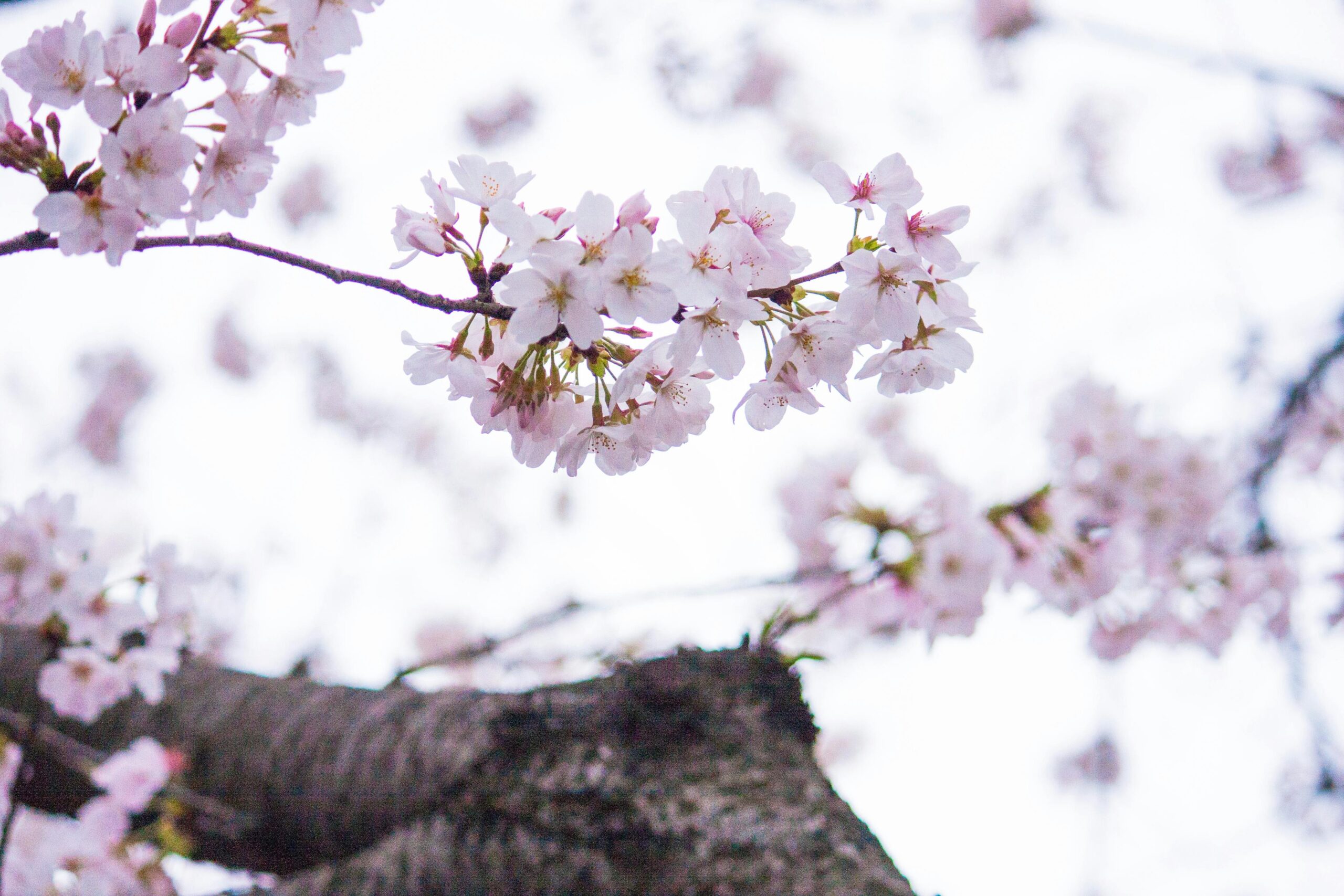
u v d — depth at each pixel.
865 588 2.64
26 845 2.69
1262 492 3.32
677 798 1.93
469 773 1.99
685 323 1.90
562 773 1.96
